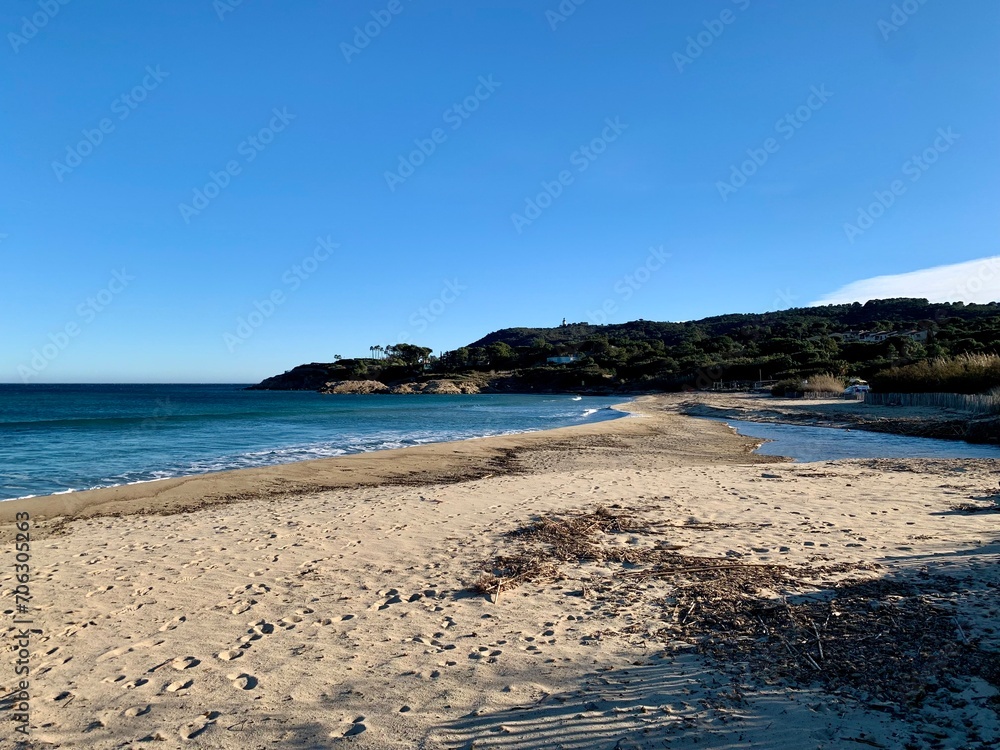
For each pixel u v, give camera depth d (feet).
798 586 17.49
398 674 13.33
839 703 11.06
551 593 18.24
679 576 19.10
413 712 11.67
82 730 11.44
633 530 25.46
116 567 22.43
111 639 15.79
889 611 15.02
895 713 10.60
